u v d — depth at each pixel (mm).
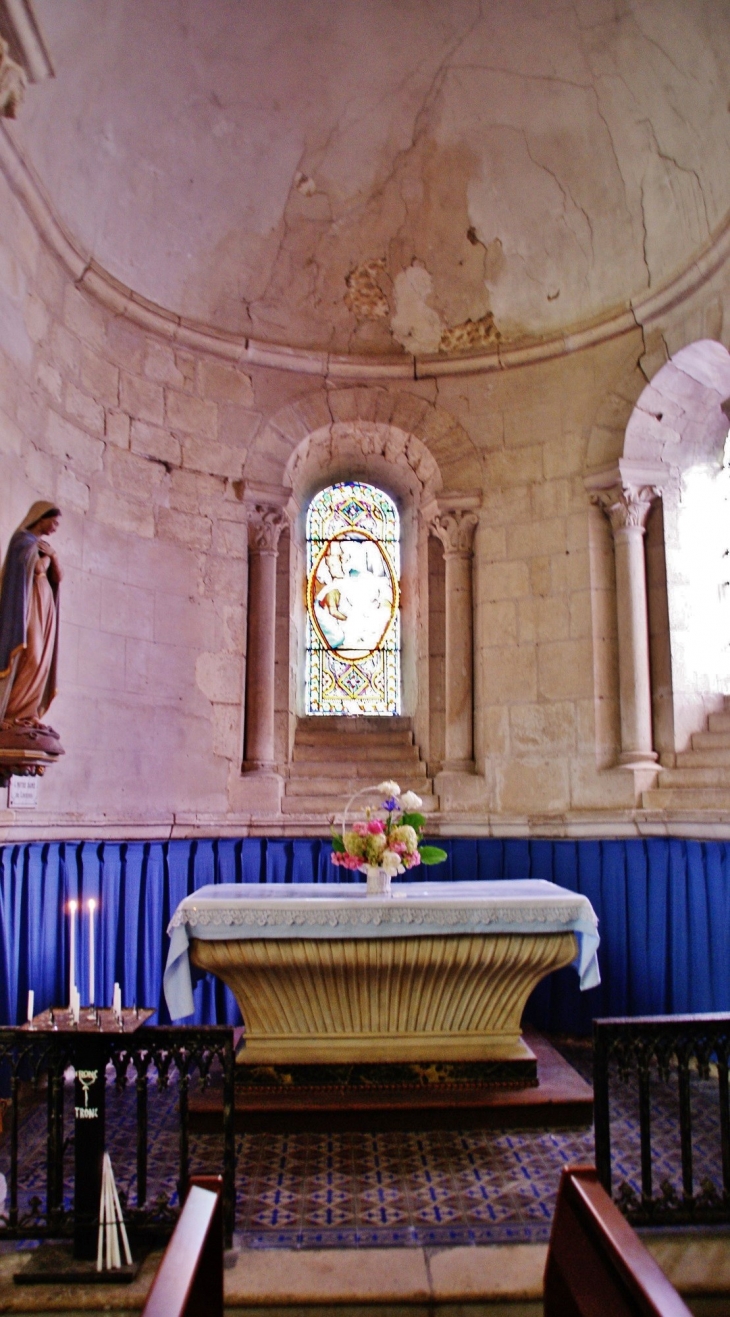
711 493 7227
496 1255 3502
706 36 5680
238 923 4789
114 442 6781
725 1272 3332
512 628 7477
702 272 6352
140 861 6199
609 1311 1939
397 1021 5035
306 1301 3254
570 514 7344
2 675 4992
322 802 7418
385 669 8305
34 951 5332
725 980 5789
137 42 6074
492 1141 4582
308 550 8422
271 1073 4918
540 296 7492
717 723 6809
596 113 6633
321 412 7770
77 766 6188
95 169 6355
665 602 6977
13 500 5500
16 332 5535
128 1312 3209
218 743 7242
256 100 6707
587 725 7047
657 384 6891
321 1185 4094
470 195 7270
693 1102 5102
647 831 6523
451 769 7488
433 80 6742
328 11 6305
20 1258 3543
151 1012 3996
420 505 8180
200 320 7414
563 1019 6457
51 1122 3537
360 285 7648
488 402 7738
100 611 6520
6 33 4777
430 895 5105
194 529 7277
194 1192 2258
